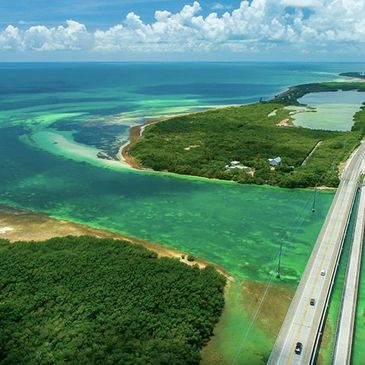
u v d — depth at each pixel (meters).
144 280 63.91
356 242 78.75
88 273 65.50
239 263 74.44
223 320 59.53
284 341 53.31
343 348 52.97
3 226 87.62
